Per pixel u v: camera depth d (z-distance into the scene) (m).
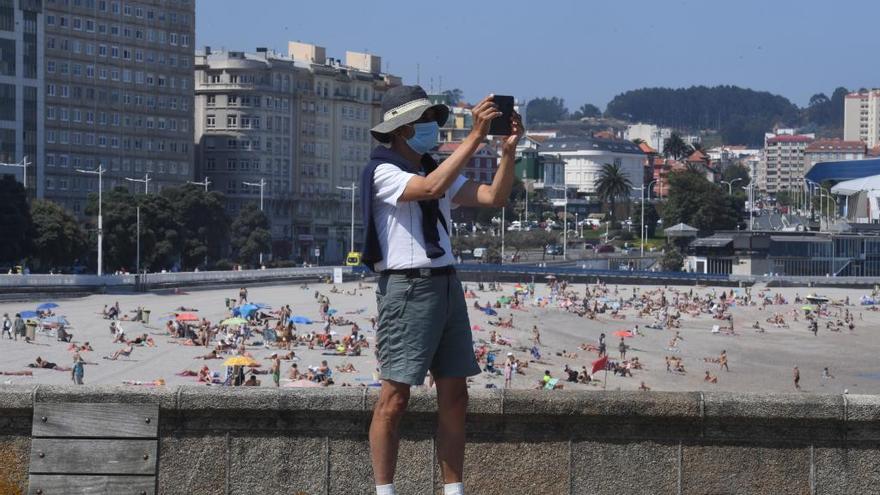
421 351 7.79
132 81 153.25
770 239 154.75
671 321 102.56
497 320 94.94
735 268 154.62
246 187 173.75
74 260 121.38
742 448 9.09
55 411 8.98
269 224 159.75
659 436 9.10
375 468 8.03
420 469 9.09
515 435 9.09
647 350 85.00
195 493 9.07
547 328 94.19
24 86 136.38
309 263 182.00
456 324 7.97
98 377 55.38
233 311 83.56
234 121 173.62
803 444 9.09
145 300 98.12
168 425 9.09
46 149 142.12
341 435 9.09
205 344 68.44
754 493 9.09
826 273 154.62
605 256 190.25
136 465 9.02
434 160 8.16
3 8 133.25
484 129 7.57
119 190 129.25
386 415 7.98
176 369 58.47
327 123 186.62
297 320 81.50
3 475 9.07
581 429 9.09
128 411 9.02
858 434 9.08
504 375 63.28
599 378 68.19
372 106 195.62
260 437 9.09
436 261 7.77
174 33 158.50
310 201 182.38
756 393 9.20
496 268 142.75
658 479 9.09
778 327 105.62
